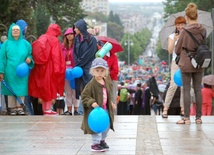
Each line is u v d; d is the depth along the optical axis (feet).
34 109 51.42
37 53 47.83
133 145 33.99
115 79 51.11
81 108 50.96
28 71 47.98
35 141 35.53
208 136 36.47
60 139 36.09
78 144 34.47
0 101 52.85
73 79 48.49
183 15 48.01
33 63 48.06
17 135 37.65
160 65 465.88
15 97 48.70
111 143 34.60
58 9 166.09
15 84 48.16
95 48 47.62
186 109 40.91
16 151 32.65
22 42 48.14
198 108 41.19
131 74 394.11
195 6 40.11
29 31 127.85
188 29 39.60
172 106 51.21
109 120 32.27
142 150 32.58
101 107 32.01
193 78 40.73
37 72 48.32
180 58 39.96
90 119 31.22
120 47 52.47
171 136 36.58
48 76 48.01
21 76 47.60
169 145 33.83
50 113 48.70
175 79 41.98
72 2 169.07
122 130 38.88
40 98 48.52
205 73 125.18
